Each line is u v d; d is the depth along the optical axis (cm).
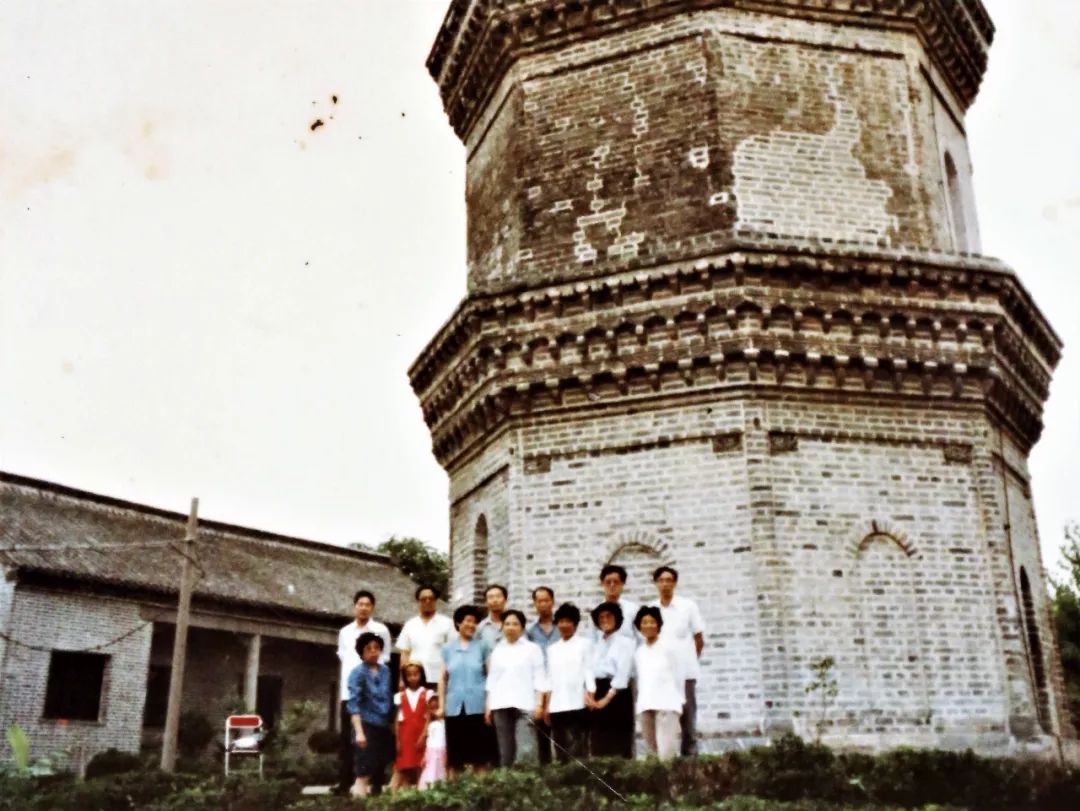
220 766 2772
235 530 4125
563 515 1914
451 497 2284
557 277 1970
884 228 2031
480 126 2419
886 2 2159
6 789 1445
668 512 1845
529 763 1241
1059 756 1764
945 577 1839
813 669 1731
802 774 1251
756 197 1980
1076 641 3625
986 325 1950
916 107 2134
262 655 3812
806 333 1877
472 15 2303
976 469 1917
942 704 1766
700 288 1891
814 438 1853
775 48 2092
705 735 1708
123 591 3158
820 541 1803
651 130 2066
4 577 2909
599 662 1346
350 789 1418
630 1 2134
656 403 1898
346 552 4609
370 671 1346
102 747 2984
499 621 1397
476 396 2066
